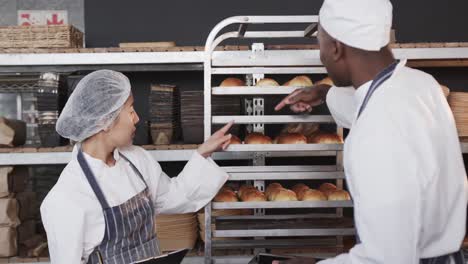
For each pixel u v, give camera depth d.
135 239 1.79
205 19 3.35
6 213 2.54
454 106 2.29
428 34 3.34
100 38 3.34
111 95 1.70
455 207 1.33
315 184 3.25
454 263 1.37
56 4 3.35
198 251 2.56
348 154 1.27
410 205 1.18
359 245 1.26
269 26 3.32
